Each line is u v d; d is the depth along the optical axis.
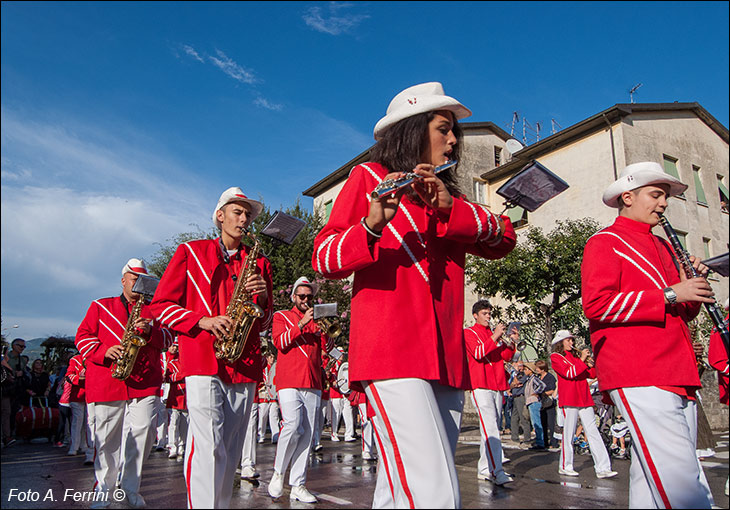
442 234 2.36
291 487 5.41
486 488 5.97
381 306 2.33
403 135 2.54
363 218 2.26
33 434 12.81
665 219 3.26
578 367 7.28
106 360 5.05
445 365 2.36
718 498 3.38
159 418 11.07
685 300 2.79
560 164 18.14
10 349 13.22
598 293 2.97
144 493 5.25
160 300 3.60
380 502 2.85
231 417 3.62
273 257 19.55
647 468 2.84
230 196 4.01
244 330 3.60
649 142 16.81
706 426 3.23
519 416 12.72
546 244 14.14
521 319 16.09
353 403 12.59
